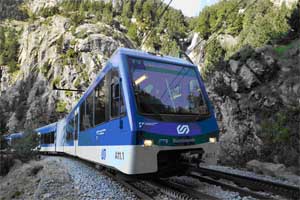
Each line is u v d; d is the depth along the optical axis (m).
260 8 66.00
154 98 8.09
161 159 7.96
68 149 17.89
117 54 8.95
